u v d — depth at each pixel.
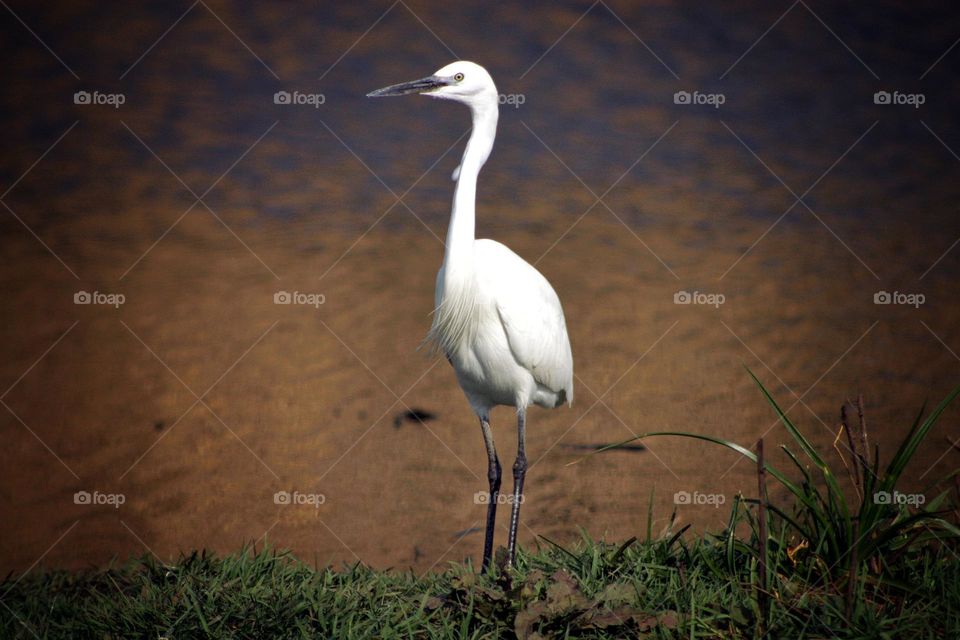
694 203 20.41
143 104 26.86
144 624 6.11
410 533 8.55
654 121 26.44
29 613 6.54
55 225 18.75
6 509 9.05
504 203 20.52
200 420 11.08
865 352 12.68
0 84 27.11
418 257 17.28
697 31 33.06
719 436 10.38
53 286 15.50
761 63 30.64
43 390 11.81
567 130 25.73
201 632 5.99
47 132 24.72
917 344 12.91
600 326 13.93
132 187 21.44
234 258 17.11
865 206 19.91
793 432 6.17
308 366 12.66
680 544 6.92
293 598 6.36
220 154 23.88
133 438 10.61
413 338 13.66
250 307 14.75
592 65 30.41
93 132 24.88
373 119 26.69
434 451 10.40
